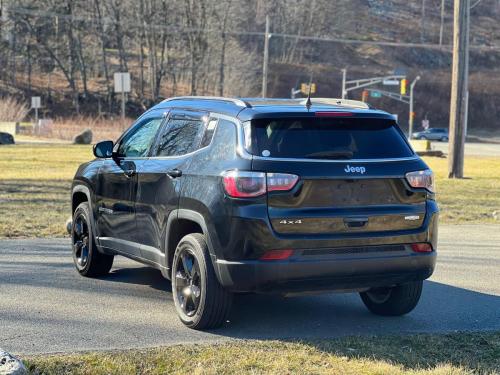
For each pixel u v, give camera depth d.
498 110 103.25
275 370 5.12
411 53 119.50
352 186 5.98
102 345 5.70
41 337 5.91
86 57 90.25
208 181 6.06
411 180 6.18
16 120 58.06
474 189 20.47
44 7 81.56
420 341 5.96
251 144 5.92
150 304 7.13
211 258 6.00
